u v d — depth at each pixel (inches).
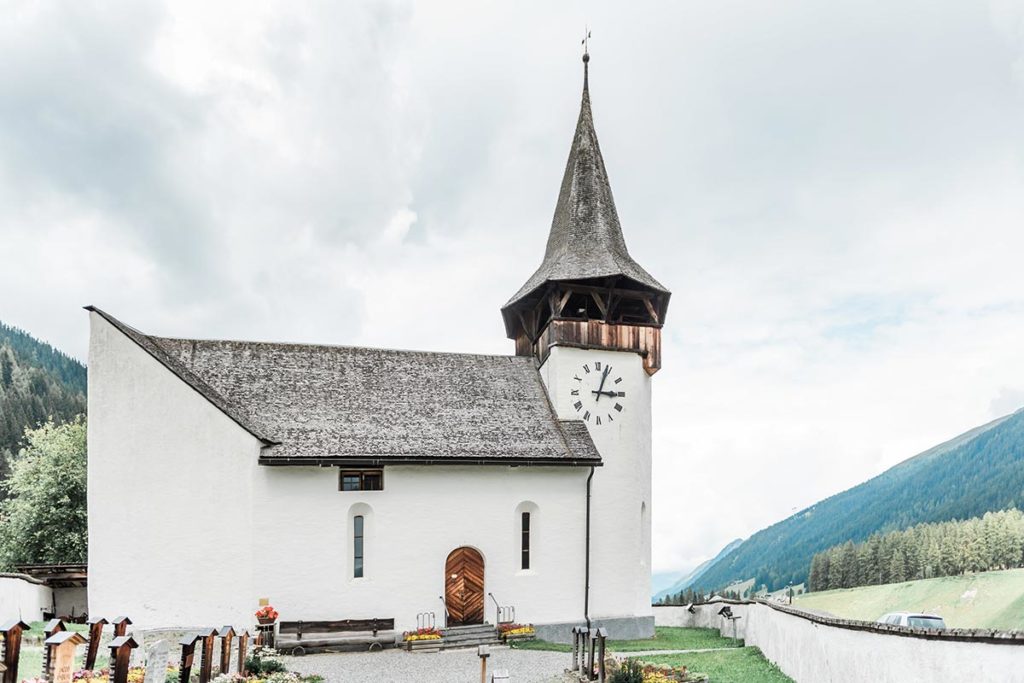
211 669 665.0
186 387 993.5
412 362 1215.6
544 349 1256.8
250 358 1126.4
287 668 815.7
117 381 991.0
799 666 755.4
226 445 983.6
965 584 2539.4
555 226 1424.7
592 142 1396.4
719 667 843.4
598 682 722.8
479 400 1182.3
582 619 1106.1
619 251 1338.6
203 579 960.9
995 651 454.6
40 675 664.4
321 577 989.8
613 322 1247.5
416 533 1040.8
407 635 973.2
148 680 554.9
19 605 1056.2
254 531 970.1
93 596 953.5
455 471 1074.1
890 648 558.6
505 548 1082.7
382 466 1041.5
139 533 965.8
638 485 1205.1
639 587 1176.2
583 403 1199.6
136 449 979.9
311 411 1068.5
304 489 999.0
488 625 1037.2
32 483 1612.9
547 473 1122.7
